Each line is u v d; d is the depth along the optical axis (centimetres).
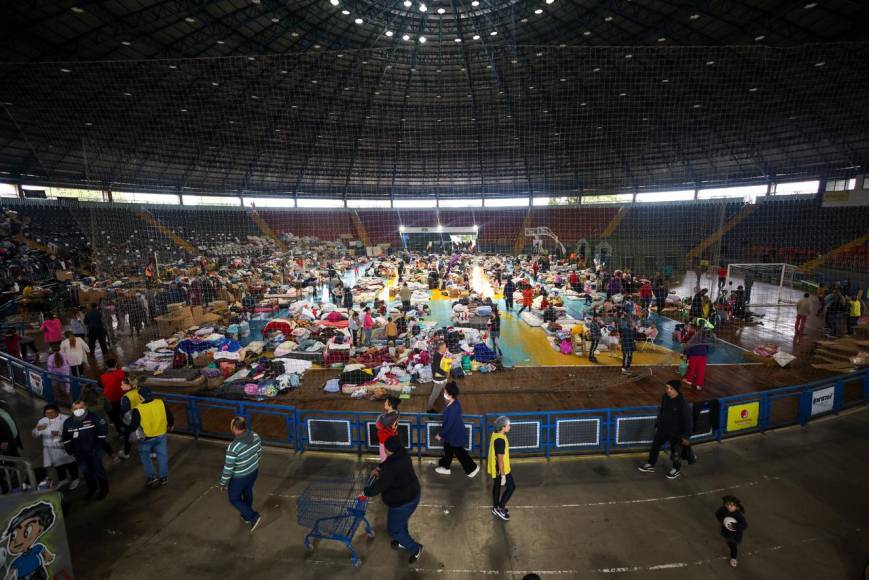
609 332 1385
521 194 4106
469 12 2755
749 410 780
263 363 1131
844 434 779
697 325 1127
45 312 1620
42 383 938
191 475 675
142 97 2764
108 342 1441
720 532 521
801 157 3086
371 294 2145
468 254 3809
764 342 1404
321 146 3947
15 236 2719
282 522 566
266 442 762
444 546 523
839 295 1412
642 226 3269
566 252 3512
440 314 1877
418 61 3297
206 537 540
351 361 1216
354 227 3997
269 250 3409
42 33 2003
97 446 601
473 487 639
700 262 2752
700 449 738
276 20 2500
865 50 2208
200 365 1187
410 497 470
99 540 534
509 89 3478
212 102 3072
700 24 2314
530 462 709
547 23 2717
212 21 2302
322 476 666
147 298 1672
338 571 486
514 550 517
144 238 2788
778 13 2052
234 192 3769
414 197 4375
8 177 2903
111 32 2133
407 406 949
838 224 2820
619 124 3456
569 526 558
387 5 2673
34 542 370
